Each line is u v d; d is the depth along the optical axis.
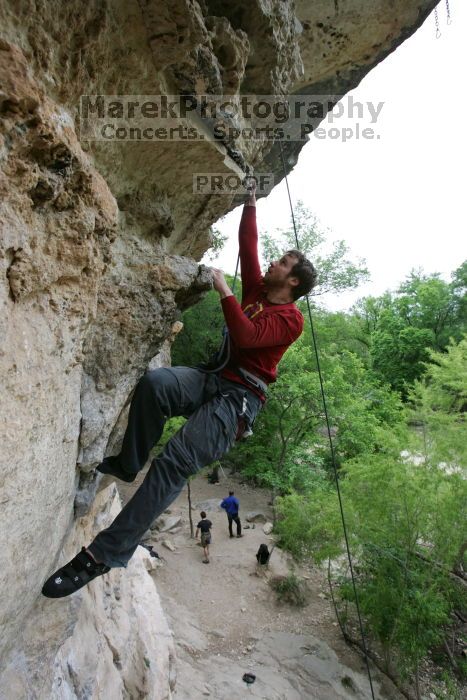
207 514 13.51
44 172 1.58
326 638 9.48
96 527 4.44
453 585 9.42
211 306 16.45
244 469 15.07
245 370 2.34
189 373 2.34
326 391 13.71
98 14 1.68
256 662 8.53
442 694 8.43
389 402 17.66
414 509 8.99
